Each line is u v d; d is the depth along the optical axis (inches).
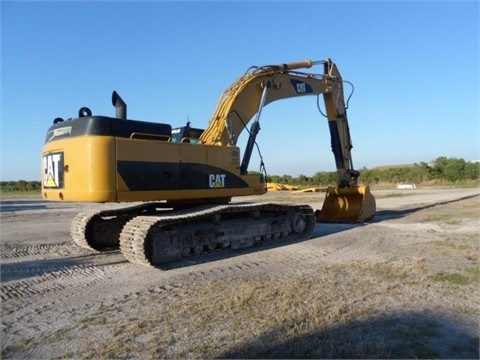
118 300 240.7
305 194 1214.3
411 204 772.6
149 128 340.2
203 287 259.1
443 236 410.9
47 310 227.6
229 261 331.0
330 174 1820.9
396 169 1784.0
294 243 399.5
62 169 326.6
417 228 467.8
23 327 205.2
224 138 395.2
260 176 410.0
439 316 203.6
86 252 382.9
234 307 220.5
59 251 388.8
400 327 190.9
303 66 487.2
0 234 499.2
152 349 175.2
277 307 218.7
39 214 757.3
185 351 172.4
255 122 424.2
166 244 320.8
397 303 221.8
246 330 190.5
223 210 348.5
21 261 345.7
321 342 175.9
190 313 214.5
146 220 318.7
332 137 537.6
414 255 331.0
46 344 185.0
